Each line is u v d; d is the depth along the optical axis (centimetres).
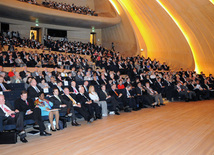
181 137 399
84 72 1121
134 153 312
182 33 1639
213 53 1485
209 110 720
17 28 1908
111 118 595
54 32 2186
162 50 1892
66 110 516
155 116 615
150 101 788
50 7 1825
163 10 1650
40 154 312
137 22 1969
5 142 371
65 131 453
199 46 1568
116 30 2197
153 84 1051
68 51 1648
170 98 991
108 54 1664
